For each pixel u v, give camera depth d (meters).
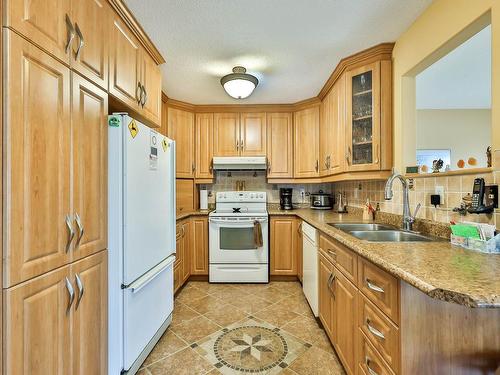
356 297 1.33
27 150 0.86
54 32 0.97
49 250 0.95
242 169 3.33
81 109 1.13
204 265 3.10
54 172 0.97
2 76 0.79
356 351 1.33
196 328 2.04
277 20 1.64
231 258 3.03
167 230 1.96
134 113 1.71
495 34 1.12
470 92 3.27
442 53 1.52
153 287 1.74
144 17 1.60
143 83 1.77
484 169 1.18
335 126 2.46
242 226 2.99
